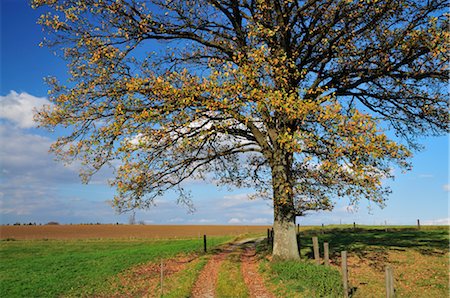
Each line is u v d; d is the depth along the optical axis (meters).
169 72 21.86
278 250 24.03
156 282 23.06
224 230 95.38
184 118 20.36
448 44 20.11
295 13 22.61
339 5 21.20
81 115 22.00
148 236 77.44
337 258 25.88
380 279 20.48
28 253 48.81
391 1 20.22
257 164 27.25
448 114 24.30
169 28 24.44
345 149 18.39
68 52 23.11
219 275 22.72
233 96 19.41
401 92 24.61
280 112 20.30
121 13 22.95
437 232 40.31
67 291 23.28
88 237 76.06
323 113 18.69
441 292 18.09
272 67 20.25
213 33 25.56
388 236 37.16
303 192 21.81
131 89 20.67
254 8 23.61
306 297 16.30
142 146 20.19
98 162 22.06
